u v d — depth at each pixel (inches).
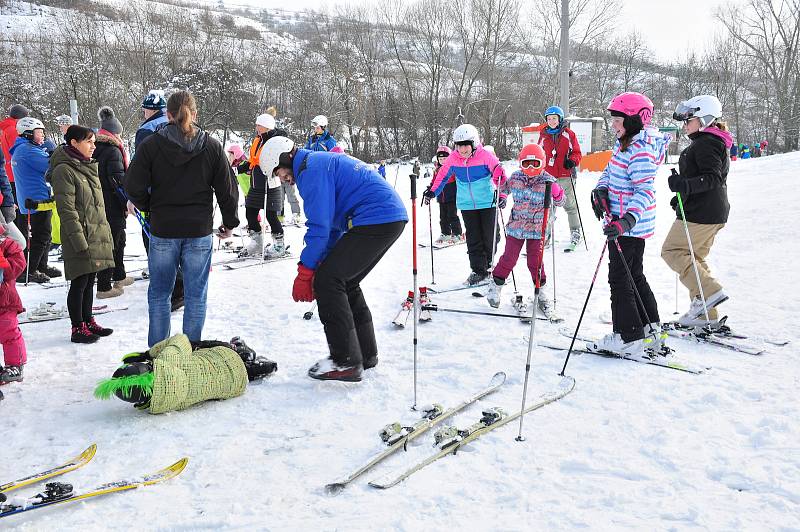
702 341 175.2
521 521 93.9
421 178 859.4
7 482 110.2
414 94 1535.4
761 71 1743.4
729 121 1868.8
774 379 143.9
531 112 1512.1
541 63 1578.5
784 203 385.7
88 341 187.8
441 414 131.5
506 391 145.6
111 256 193.5
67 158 182.1
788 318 189.9
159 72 1192.8
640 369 155.6
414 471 110.7
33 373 163.2
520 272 269.9
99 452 120.8
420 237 386.6
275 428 130.4
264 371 157.2
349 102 1471.5
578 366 160.2
